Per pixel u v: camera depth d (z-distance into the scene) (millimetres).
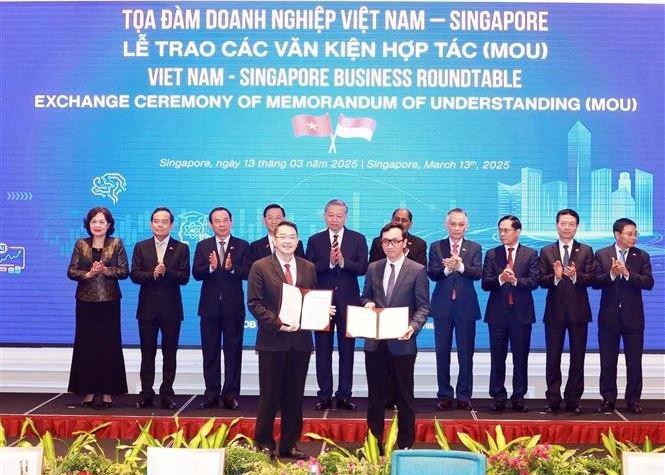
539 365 9328
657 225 9375
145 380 8422
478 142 9406
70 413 8148
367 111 9414
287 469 5133
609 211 9398
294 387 6785
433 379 9336
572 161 9383
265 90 9430
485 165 9406
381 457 5371
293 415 6809
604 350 8469
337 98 9422
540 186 9406
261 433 6789
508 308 8414
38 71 9461
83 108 9461
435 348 8938
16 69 9461
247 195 9438
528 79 9383
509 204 9406
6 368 9445
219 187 9438
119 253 8344
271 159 9430
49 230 9484
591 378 9289
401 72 9406
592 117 9375
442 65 9391
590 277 8375
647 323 9352
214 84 9438
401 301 6789
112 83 9461
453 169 9414
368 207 9430
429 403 8930
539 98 9383
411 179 9430
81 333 8328
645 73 9383
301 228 9453
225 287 8398
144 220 9461
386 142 9430
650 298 9367
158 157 9438
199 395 9305
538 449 5293
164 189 9445
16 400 8914
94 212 8328
